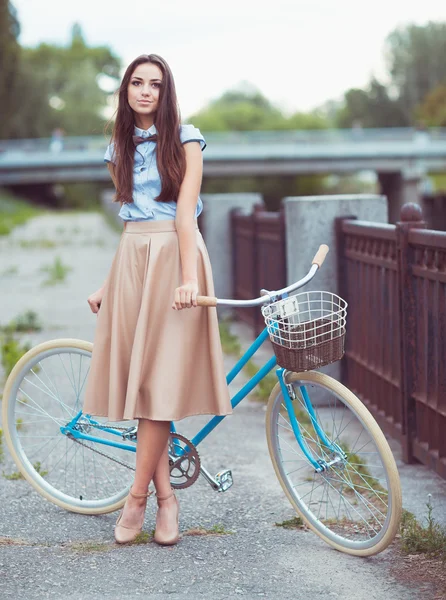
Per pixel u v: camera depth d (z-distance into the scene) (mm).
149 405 3096
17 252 21125
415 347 4234
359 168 55594
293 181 94375
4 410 3775
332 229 5523
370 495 3795
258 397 5785
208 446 4754
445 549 3127
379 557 3152
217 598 2783
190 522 3553
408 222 4211
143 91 3129
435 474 4129
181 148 3150
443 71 131625
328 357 2945
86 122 96938
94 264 17391
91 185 85312
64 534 3426
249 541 3326
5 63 67312
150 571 3012
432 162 55875
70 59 119875
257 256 8172
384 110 132375
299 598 2789
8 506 3768
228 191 93125
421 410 4203
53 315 9992
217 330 3186
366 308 5094
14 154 55844
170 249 3133
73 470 4148
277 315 3100
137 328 3080
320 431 3283
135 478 3273
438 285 3863
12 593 2818
